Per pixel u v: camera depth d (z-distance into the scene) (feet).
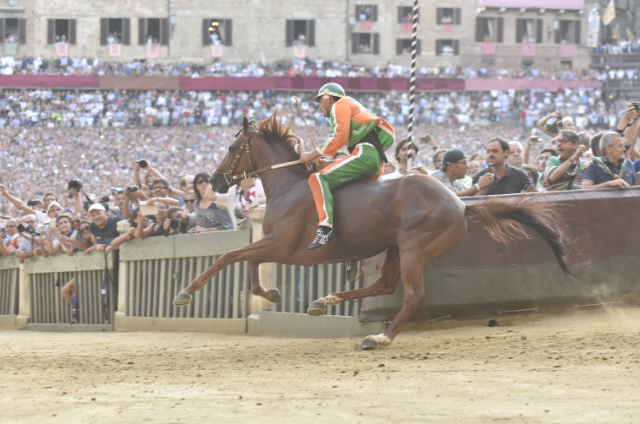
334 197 36.73
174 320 55.16
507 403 21.98
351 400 22.85
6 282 79.51
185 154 236.84
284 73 271.90
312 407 21.93
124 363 33.96
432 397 23.07
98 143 236.43
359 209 36.19
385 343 35.04
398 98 269.23
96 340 48.75
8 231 77.82
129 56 277.44
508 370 27.48
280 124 38.65
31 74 254.88
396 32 291.17
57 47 274.57
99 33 276.62
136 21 277.85
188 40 279.08
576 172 46.24
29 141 234.17
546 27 303.27
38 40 274.16
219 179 39.24
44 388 26.50
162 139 242.17
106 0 276.62
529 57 299.58
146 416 21.26
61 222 67.41
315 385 25.77
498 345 33.94
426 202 35.50
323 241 35.76
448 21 295.48
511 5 298.15
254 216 47.29
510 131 260.42
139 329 58.80
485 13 298.76
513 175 43.73
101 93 256.32
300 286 46.29
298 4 283.59
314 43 285.02
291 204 37.01
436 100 270.67
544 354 30.60
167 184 60.75
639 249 42.86
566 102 278.05
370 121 36.81
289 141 38.47
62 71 263.90
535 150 138.31
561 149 46.11
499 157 43.32
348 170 36.42
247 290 49.78
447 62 295.07
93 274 64.85
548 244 39.73
